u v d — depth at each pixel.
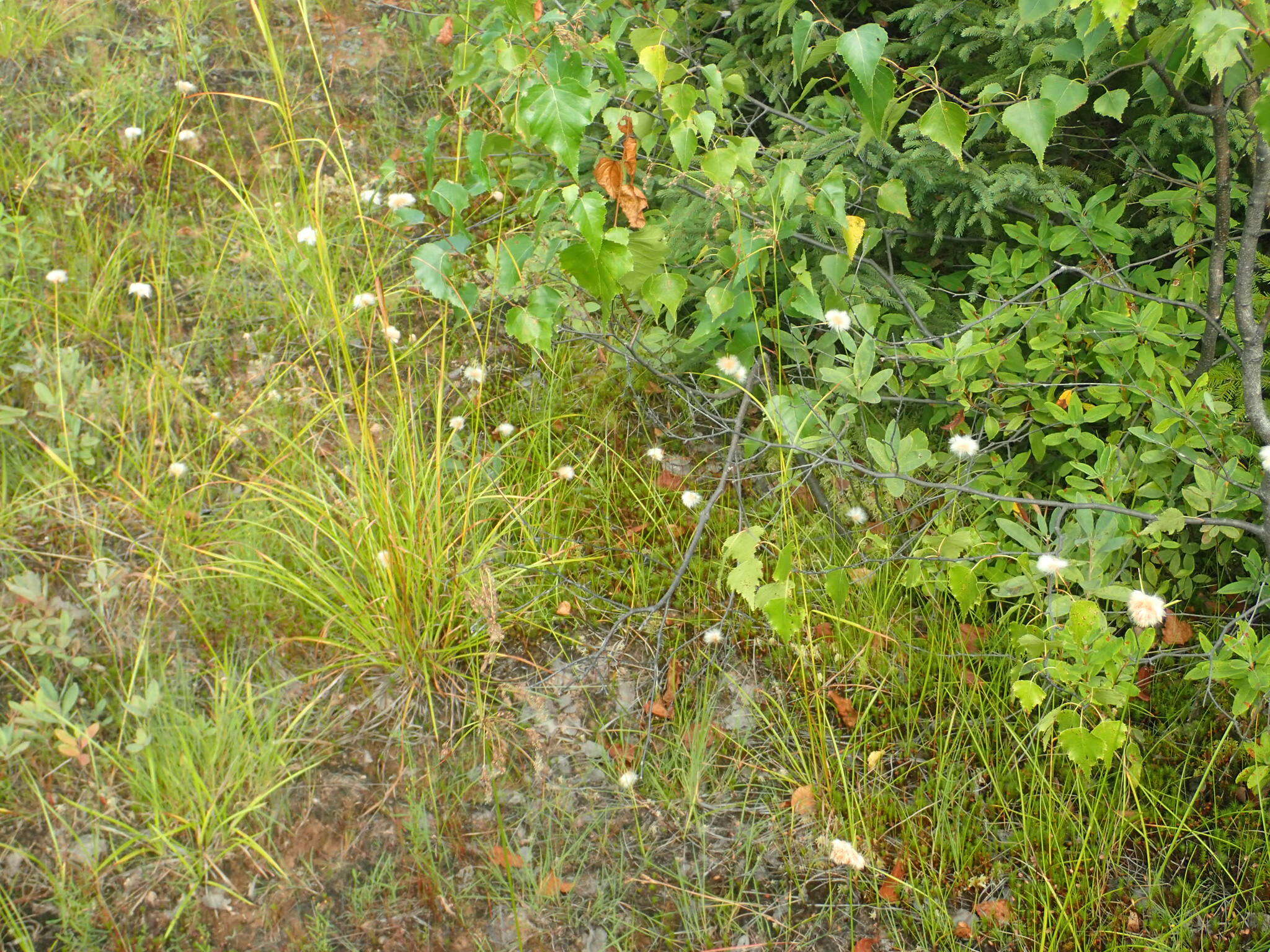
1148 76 2.36
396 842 2.26
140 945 2.02
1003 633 2.68
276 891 2.14
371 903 2.15
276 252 3.41
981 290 3.17
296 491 2.64
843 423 2.84
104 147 3.64
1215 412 2.37
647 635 2.74
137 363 3.04
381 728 2.46
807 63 2.26
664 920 2.19
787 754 2.45
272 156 3.80
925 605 2.77
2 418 2.68
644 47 2.62
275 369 3.18
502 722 2.49
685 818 2.37
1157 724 2.57
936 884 2.26
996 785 2.36
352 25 4.50
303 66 4.21
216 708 2.32
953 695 2.59
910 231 3.09
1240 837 2.30
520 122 2.15
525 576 2.79
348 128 4.02
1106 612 2.57
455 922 2.15
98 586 2.50
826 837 2.29
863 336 2.77
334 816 2.28
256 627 2.57
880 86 2.09
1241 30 1.84
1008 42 2.73
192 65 4.04
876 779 2.44
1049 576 2.31
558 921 2.17
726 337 3.06
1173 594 2.78
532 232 3.41
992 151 2.98
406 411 3.06
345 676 2.52
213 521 2.70
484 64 2.79
